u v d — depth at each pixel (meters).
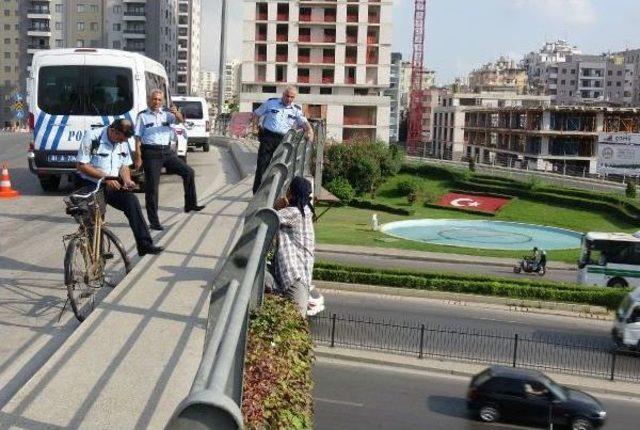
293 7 97.25
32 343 6.55
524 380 19.09
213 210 12.25
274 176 6.47
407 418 19.02
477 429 18.56
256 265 4.23
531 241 54.31
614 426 19.34
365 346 24.78
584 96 180.75
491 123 119.31
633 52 192.38
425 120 169.75
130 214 8.73
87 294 7.26
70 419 4.63
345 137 97.94
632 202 61.47
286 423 4.95
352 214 62.59
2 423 4.54
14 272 8.99
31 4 115.69
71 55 15.50
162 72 19.33
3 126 117.94
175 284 7.67
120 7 114.56
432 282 33.41
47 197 16.06
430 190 72.38
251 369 5.27
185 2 147.00
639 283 35.97
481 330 28.03
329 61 98.81
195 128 32.66
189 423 2.13
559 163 95.75
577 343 27.08
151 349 5.84
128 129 8.23
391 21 97.94
